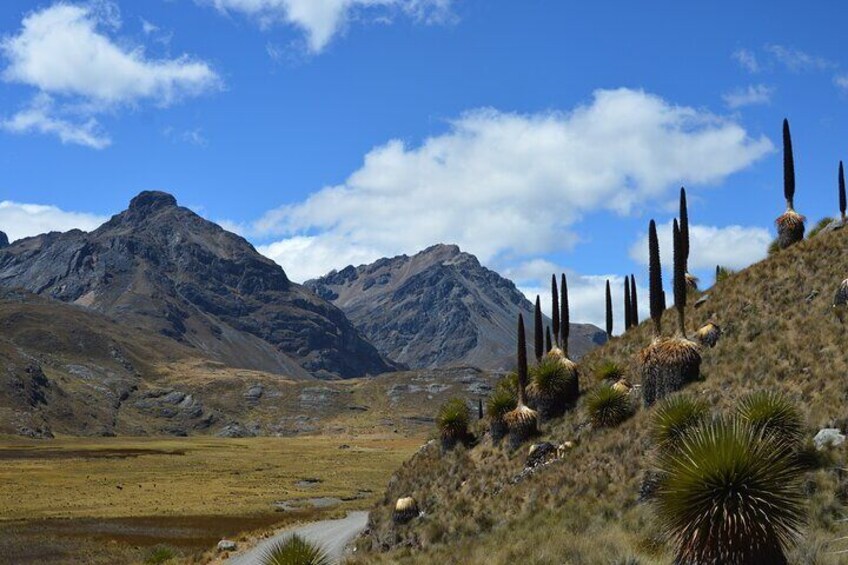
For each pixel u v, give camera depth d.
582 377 41.50
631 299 47.72
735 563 13.47
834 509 16.88
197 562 43.31
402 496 41.16
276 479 116.31
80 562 47.59
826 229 40.38
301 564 23.61
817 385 24.95
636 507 21.92
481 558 22.22
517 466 35.19
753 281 37.75
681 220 40.59
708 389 28.75
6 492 88.25
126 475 116.44
